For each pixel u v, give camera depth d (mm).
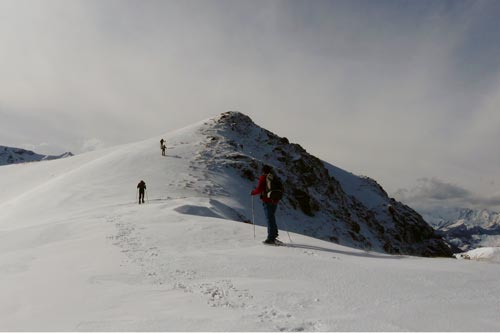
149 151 57281
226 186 47250
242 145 69438
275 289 5438
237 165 55438
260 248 9094
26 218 32062
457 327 3959
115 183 41969
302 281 5949
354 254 8820
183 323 3992
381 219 91750
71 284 5949
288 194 58031
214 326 3895
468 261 8211
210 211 21516
